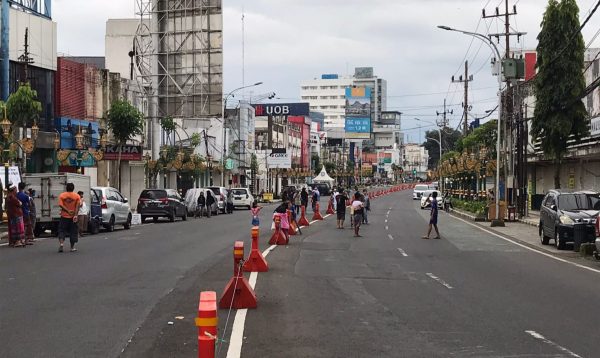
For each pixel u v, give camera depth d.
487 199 45.00
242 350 7.91
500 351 7.97
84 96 38.94
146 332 8.80
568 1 26.41
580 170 37.53
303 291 12.51
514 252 21.20
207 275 14.39
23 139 28.31
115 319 9.62
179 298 11.42
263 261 15.46
